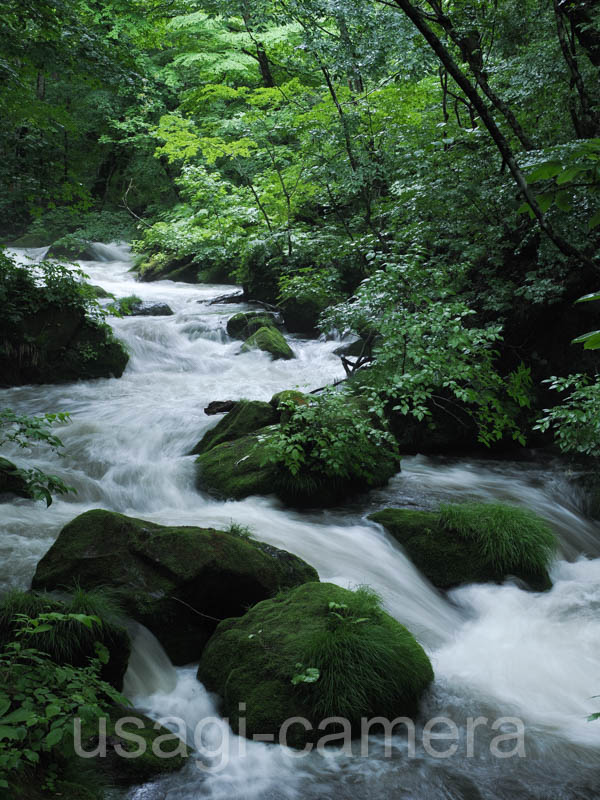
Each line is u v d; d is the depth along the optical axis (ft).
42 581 17.01
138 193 100.27
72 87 89.56
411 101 44.96
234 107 86.84
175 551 17.52
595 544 25.93
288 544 21.52
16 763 9.18
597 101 23.68
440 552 22.34
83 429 31.32
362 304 31.45
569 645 18.29
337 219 56.24
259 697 14.40
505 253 35.96
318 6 39.24
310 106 52.31
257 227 62.34
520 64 31.78
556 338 33.96
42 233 89.51
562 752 13.67
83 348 43.04
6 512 21.85
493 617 20.13
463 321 35.01
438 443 33.42
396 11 37.11
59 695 11.30
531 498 28.04
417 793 12.44
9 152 44.04
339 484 26.16
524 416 33.30
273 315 55.52
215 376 44.57
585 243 27.96
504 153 6.68
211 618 17.70
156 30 87.10
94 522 18.38
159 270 77.82
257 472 26.32
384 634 15.66
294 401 28.45
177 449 30.53
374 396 27.58
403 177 40.16
